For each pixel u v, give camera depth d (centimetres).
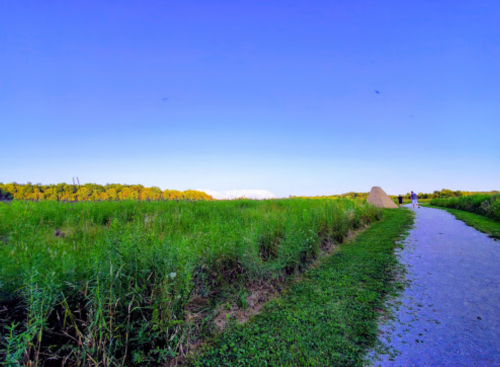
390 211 2062
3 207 764
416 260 721
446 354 331
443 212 1994
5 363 212
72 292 292
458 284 554
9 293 275
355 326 392
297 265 623
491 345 348
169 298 318
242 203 1592
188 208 1156
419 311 441
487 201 1738
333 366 308
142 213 930
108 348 272
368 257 747
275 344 347
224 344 346
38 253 323
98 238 438
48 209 841
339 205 1276
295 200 1820
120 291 296
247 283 500
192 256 411
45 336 275
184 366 310
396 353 333
